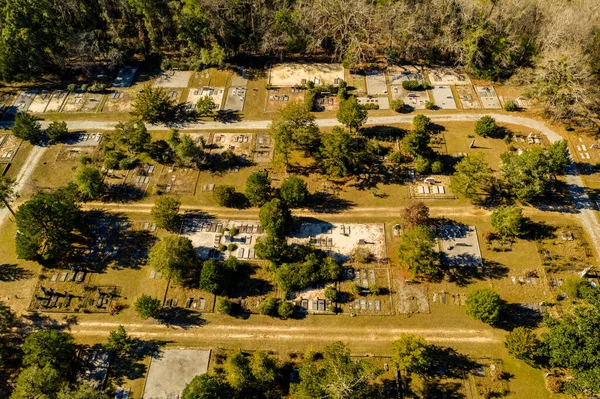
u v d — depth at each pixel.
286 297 62.22
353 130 81.31
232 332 60.00
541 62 83.25
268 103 87.12
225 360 57.69
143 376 56.69
